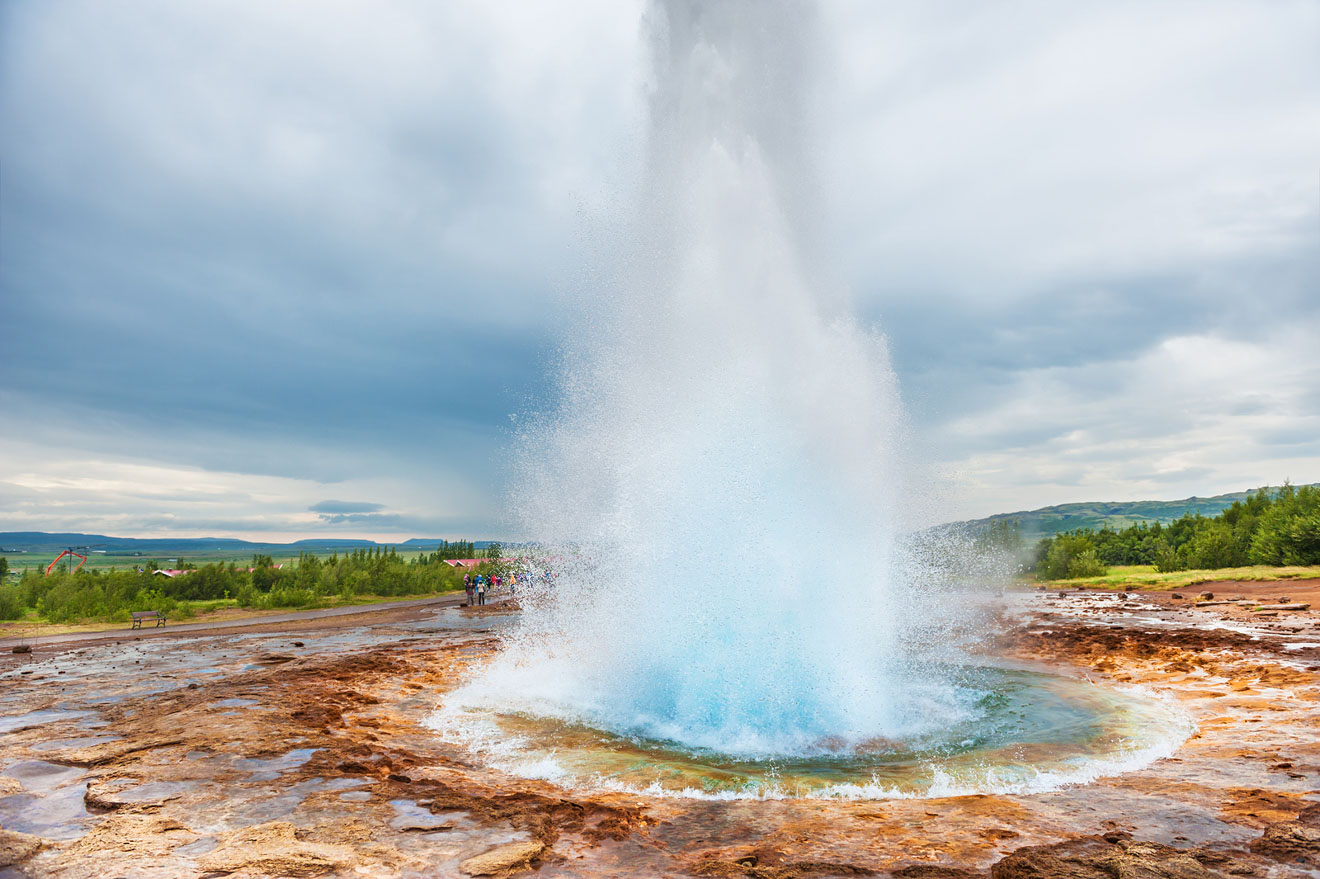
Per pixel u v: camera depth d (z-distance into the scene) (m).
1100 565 43.22
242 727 8.06
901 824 5.24
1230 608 21.06
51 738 7.73
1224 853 4.43
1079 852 4.50
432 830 5.04
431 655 14.63
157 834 4.91
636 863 4.57
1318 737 7.18
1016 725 8.27
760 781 6.42
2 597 26.86
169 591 39.00
